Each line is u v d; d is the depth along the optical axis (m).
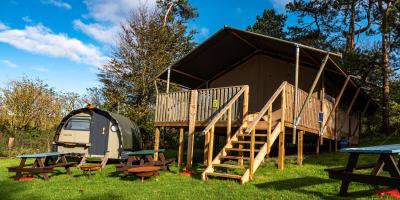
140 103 24.08
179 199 7.25
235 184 8.55
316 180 8.71
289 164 11.14
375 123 22.44
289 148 16.86
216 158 9.95
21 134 19.91
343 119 15.71
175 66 14.05
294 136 10.81
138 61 24.45
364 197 6.89
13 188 9.11
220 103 11.73
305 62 13.19
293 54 12.86
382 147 6.74
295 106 10.87
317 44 24.64
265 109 9.62
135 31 24.67
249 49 13.98
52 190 8.70
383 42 20.06
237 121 11.28
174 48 25.45
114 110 24.28
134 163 12.53
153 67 24.16
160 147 22.91
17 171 10.59
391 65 21.16
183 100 12.77
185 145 22.41
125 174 10.23
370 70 20.77
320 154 13.60
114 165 13.67
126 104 24.09
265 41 12.21
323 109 13.38
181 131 12.74
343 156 12.59
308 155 13.25
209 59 13.96
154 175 9.96
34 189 8.91
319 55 11.38
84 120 14.94
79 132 14.82
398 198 6.66
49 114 25.17
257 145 13.12
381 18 21.88
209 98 12.06
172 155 17.38
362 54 19.95
